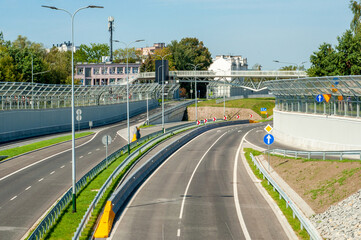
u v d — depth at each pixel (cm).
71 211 2519
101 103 9250
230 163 4431
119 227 2317
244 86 12425
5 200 2873
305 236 2133
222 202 2855
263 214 2567
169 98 13688
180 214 2569
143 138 5797
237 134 7244
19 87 6500
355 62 6359
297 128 5709
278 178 3497
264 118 11631
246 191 3180
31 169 3969
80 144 5778
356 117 4338
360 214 2208
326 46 6938
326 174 3125
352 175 2848
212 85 14850
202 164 4381
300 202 2773
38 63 10544
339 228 2159
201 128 7706
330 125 4797
